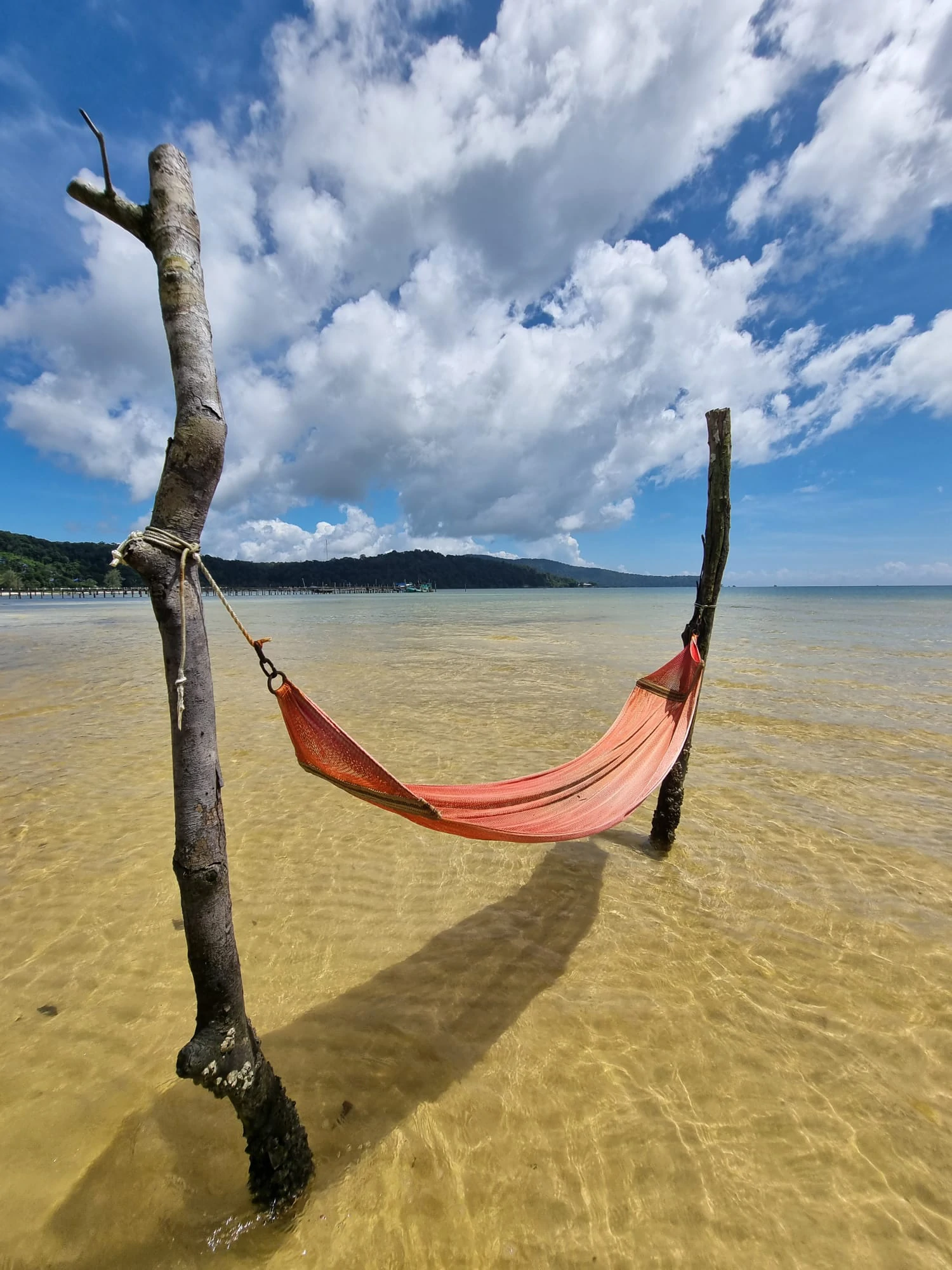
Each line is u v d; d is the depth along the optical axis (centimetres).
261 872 492
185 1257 217
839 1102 286
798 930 421
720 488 483
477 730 933
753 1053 314
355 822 588
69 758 773
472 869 502
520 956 391
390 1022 333
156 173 198
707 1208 238
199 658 197
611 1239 227
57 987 354
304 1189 238
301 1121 270
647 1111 280
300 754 286
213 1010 204
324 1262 217
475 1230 229
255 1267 215
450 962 385
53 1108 274
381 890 470
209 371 198
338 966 380
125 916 424
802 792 676
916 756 805
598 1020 336
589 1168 254
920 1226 232
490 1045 318
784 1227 231
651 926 426
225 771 728
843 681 1337
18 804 619
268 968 378
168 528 192
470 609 5284
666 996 355
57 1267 214
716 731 925
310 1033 324
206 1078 198
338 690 1263
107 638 2428
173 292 194
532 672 1503
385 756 804
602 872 501
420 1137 266
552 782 435
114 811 602
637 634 2555
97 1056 304
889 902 455
